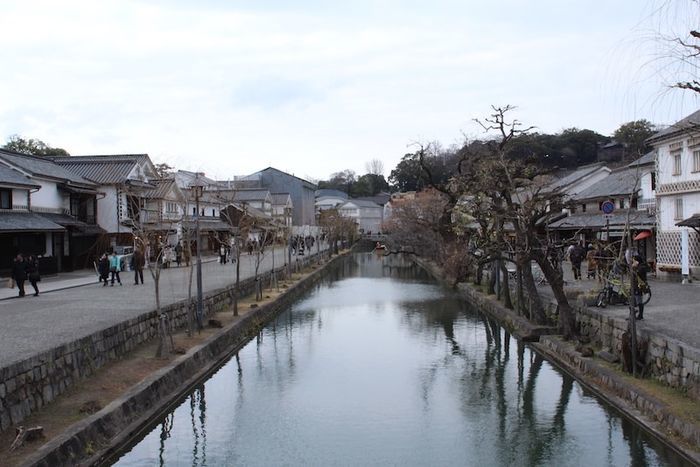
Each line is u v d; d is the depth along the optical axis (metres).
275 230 47.50
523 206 17.42
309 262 50.72
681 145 24.52
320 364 16.98
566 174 53.78
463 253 29.75
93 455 8.70
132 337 14.55
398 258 72.31
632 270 12.33
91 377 11.66
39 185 29.39
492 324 23.44
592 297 17.59
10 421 8.61
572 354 14.80
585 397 12.90
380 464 9.82
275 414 12.44
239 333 19.69
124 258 34.25
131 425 10.12
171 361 13.57
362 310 27.67
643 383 11.52
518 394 13.78
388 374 15.88
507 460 9.95
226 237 49.81
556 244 19.30
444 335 21.39
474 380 15.15
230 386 14.58
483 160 23.47
